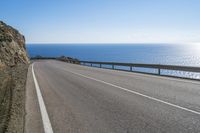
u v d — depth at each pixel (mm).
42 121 6695
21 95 10531
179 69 19359
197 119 6742
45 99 9914
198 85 13875
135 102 9086
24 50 47438
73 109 8094
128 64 27094
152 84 14375
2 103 8766
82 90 12219
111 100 9516
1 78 16453
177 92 11359
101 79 17359
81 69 28938
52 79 17562
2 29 37719
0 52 30422
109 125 6262
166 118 6859
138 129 5902
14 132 5715
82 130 5891
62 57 67938
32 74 21578
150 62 116375
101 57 162125
